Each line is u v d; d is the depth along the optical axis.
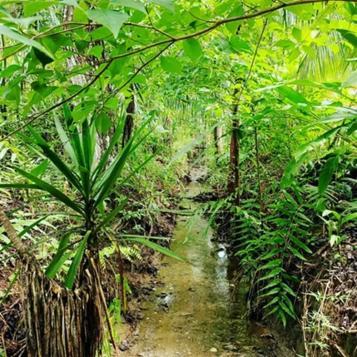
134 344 1.92
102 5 0.50
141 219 3.02
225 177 3.55
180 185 4.96
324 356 1.53
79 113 1.01
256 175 2.64
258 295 2.19
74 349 0.99
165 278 2.71
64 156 2.17
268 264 1.93
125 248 2.14
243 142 2.82
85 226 1.24
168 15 0.71
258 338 2.02
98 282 1.11
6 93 0.78
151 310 2.28
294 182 1.90
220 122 2.56
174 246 3.33
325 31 1.01
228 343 1.97
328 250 1.87
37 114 0.93
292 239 1.90
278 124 2.21
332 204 1.98
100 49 0.81
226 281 2.67
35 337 0.93
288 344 1.87
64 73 0.84
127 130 2.86
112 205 2.64
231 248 3.03
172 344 1.95
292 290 1.96
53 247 1.67
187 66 2.22
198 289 2.55
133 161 3.13
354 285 1.59
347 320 1.49
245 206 2.39
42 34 0.55
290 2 0.66
